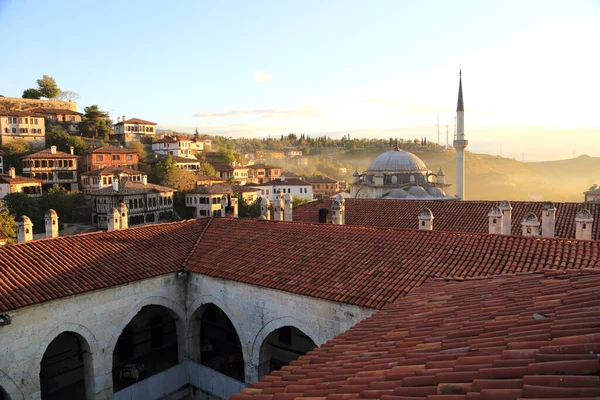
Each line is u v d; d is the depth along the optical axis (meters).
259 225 30.67
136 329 31.91
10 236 65.38
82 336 22.88
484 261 20.70
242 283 24.55
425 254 22.42
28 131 116.06
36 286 21.72
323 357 11.95
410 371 8.92
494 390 6.88
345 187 159.62
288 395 9.40
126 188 89.75
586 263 18.98
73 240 26.98
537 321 9.95
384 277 21.16
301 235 27.72
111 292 24.00
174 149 138.50
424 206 38.41
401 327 12.91
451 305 14.02
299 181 132.00
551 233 28.17
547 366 7.18
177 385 27.44
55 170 102.81
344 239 26.00
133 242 28.55
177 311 27.28
